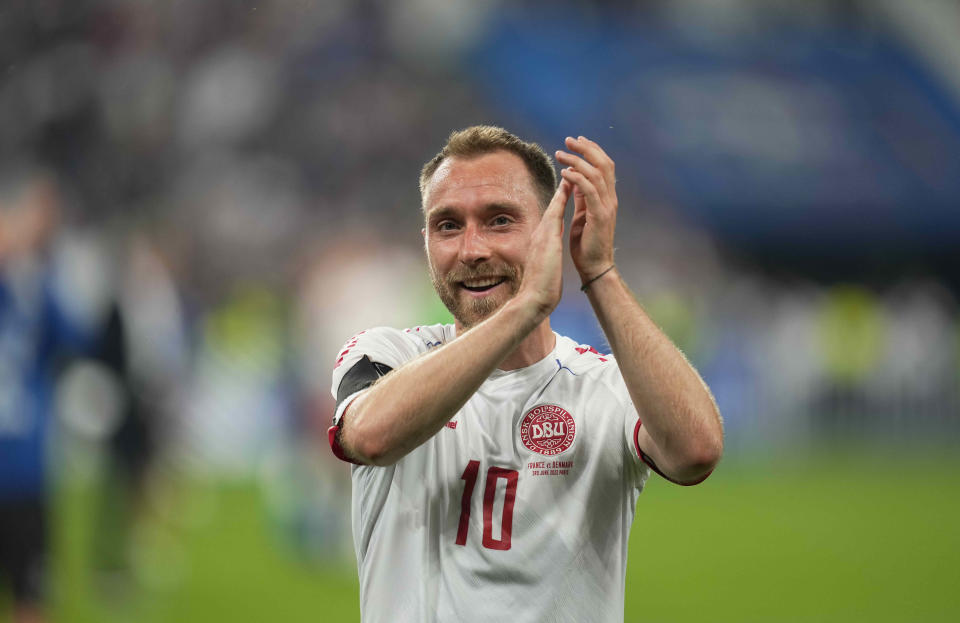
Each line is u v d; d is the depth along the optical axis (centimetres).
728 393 4238
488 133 543
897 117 5856
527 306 483
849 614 1588
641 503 2744
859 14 6059
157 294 1998
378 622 524
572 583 515
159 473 1917
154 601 1622
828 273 6016
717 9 5938
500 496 522
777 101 5753
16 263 1304
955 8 6084
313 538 1862
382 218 4688
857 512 2589
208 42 4931
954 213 5750
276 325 3200
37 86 4691
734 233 5616
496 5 5650
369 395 489
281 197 4656
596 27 5778
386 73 5156
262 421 3153
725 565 1952
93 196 4550
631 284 4512
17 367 1291
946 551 2100
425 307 1972
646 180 5428
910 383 4653
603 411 536
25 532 1293
